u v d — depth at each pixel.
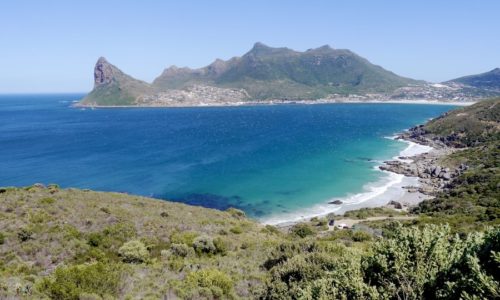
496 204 58.88
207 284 18.61
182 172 97.50
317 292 11.66
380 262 11.83
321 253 17.53
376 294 10.77
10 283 18.58
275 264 22.17
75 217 35.72
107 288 17.44
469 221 47.78
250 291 18.47
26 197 41.56
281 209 69.62
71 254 27.72
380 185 84.56
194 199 75.75
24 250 27.36
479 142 124.75
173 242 31.84
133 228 34.53
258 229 44.25
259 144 145.25
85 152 128.50
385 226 49.22
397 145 138.12
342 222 57.16
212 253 29.22
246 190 81.50
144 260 26.89
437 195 75.25
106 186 83.75
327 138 159.50
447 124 150.12
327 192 79.75
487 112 147.25
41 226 31.91
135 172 97.31
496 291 8.77
